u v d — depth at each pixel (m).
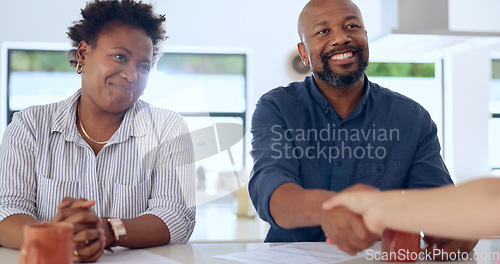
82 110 1.51
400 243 1.08
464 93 4.91
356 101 1.61
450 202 0.82
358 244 0.94
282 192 1.19
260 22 4.76
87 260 1.07
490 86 4.92
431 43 1.63
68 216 1.08
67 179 1.46
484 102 4.93
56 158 1.47
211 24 4.71
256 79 4.77
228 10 4.72
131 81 1.45
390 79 4.94
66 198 1.11
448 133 4.94
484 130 4.93
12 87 4.68
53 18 4.56
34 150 1.45
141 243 1.26
